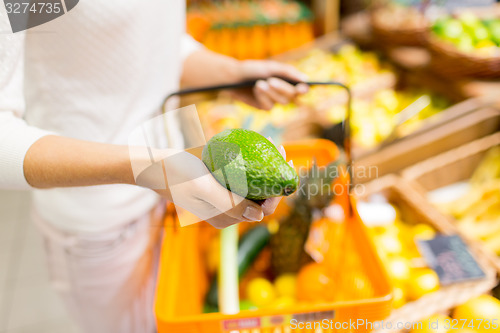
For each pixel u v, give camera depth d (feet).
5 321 6.08
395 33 7.11
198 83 3.99
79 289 3.79
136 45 2.90
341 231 3.35
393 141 5.35
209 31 8.52
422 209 4.27
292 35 8.78
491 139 5.24
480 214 4.55
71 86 2.85
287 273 3.48
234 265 3.35
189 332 2.60
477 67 5.74
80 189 3.18
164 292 2.78
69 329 5.91
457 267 3.57
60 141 2.11
